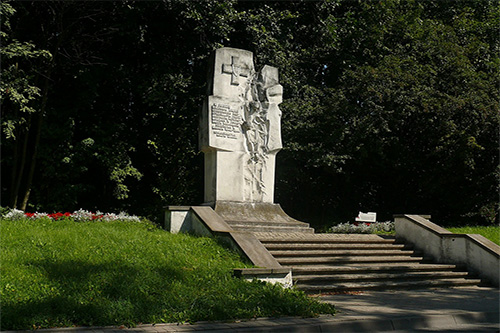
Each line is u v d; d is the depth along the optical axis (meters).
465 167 23.59
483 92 23.36
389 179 26.84
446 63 24.19
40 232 12.34
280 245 13.23
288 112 23.34
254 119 16.92
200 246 11.95
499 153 24.02
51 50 22.62
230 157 16.16
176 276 9.66
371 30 25.25
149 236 12.77
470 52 24.91
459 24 26.11
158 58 23.80
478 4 28.47
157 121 24.83
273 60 23.14
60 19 21.36
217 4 21.88
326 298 10.80
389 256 14.64
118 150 23.03
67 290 8.30
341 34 25.67
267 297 9.21
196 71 24.77
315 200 28.48
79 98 22.25
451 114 22.92
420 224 15.56
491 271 13.84
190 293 8.91
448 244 14.88
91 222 15.33
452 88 23.98
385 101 23.56
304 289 11.20
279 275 10.62
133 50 24.95
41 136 22.25
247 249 11.50
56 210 22.47
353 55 25.95
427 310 9.72
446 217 27.56
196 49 23.98
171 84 22.75
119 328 7.40
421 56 25.28
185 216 14.13
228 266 10.69
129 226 15.09
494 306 10.44
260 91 17.28
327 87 26.69
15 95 18.95
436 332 8.43
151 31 24.11
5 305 7.45
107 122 23.47
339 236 15.18
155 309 8.05
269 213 16.34
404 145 24.48
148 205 25.61
